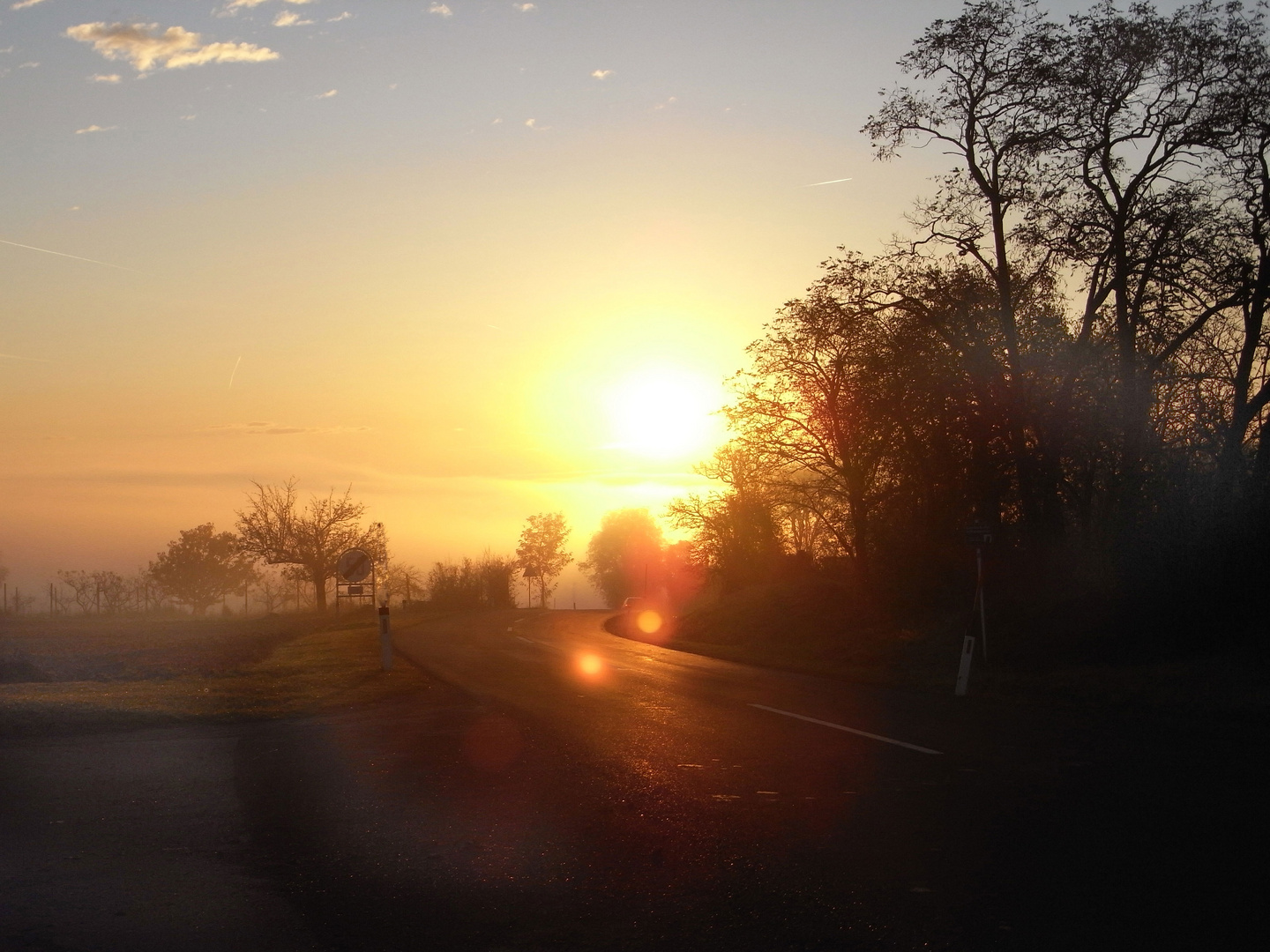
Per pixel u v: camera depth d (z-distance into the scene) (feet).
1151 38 71.92
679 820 25.03
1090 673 58.03
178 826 24.71
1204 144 73.61
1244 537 59.00
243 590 306.96
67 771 31.78
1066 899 18.40
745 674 70.59
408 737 39.14
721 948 16.29
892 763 32.60
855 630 101.55
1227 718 43.32
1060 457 75.25
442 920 17.80
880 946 16.28
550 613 230.89
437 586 253.65
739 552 164.14
